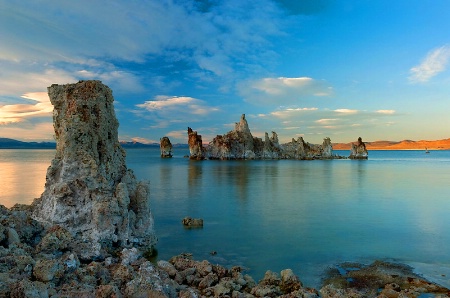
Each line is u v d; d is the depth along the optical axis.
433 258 22.86
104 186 21.36
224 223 32.50
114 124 24.20
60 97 23.22
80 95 22.44
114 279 14.61
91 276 14.41
